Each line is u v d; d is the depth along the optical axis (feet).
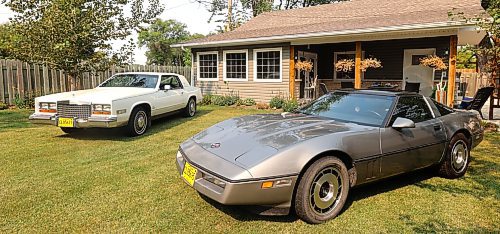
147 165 14.83
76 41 29.25
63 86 38.19
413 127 10.87
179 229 9.05
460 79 45.19
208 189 9.10
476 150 17.95
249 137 10.32
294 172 8.93
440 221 9.74
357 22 37.68
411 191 12.14
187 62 89.86
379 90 13.52
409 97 12.77
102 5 30.55
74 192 11.53
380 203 11.03
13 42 29.76
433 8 38.68
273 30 43.91
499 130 23.18
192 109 30.19
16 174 13.42
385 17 38.34
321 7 52.70
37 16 29.17
